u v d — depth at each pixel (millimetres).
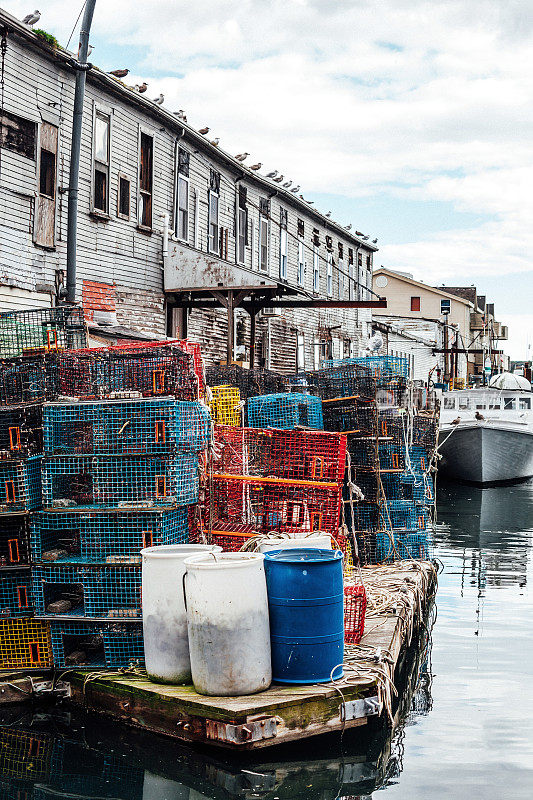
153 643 7113
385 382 13141
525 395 34062
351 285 36344
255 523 9156
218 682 6684
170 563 7023
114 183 17547
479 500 26062
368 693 7062
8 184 14266
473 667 9250
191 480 8055
